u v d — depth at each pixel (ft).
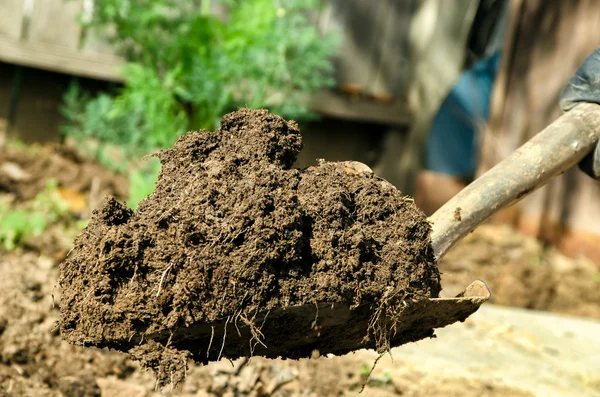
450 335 5.36
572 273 7.54
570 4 8.43
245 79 7.06
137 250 3.55
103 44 7.76
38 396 4.43
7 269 5.24
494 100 9.08
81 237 3.64
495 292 6.94
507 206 4.04
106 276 3.56
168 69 6.97
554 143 4.13
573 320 5.94
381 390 4.83
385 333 3.76
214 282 3.53
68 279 3.63
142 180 6.15
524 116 8.80
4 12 7.36
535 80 8.73
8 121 7.55
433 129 9.55
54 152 7.56
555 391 4.78
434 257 3.87
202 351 3.65
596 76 4.32
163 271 3.54
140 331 3.55
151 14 6.61
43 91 7.67
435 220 3.94
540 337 5.52
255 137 3.80
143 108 6.55
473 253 7.62
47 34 7.55
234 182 3.69
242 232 3.58
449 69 9.47
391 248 3.76
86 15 7.59
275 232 3.59
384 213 3.84
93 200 6.63
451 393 4.79
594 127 4.19
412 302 3.72
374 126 9.73
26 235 5.73
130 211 3.70
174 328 3.53
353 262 3.66
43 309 4.91
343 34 9.14
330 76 9.11
